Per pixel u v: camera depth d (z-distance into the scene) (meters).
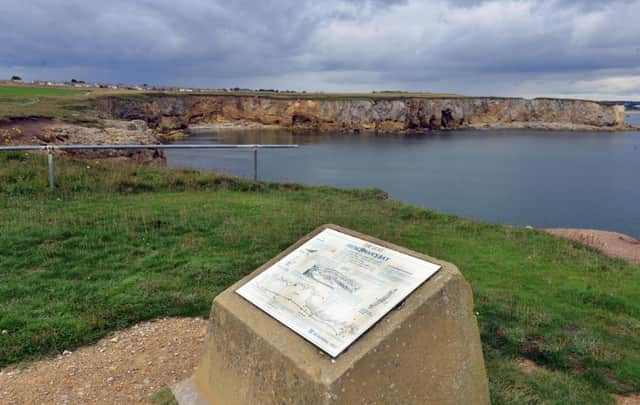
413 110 72.81
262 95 74.12
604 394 3.46
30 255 5.28
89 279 4.89
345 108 69.56
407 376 2.43
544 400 3.29
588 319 4.71
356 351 2.33
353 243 3.21
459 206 23.36
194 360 3.72
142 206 7.60
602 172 36.28
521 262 6.47
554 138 66.06
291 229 6.85
